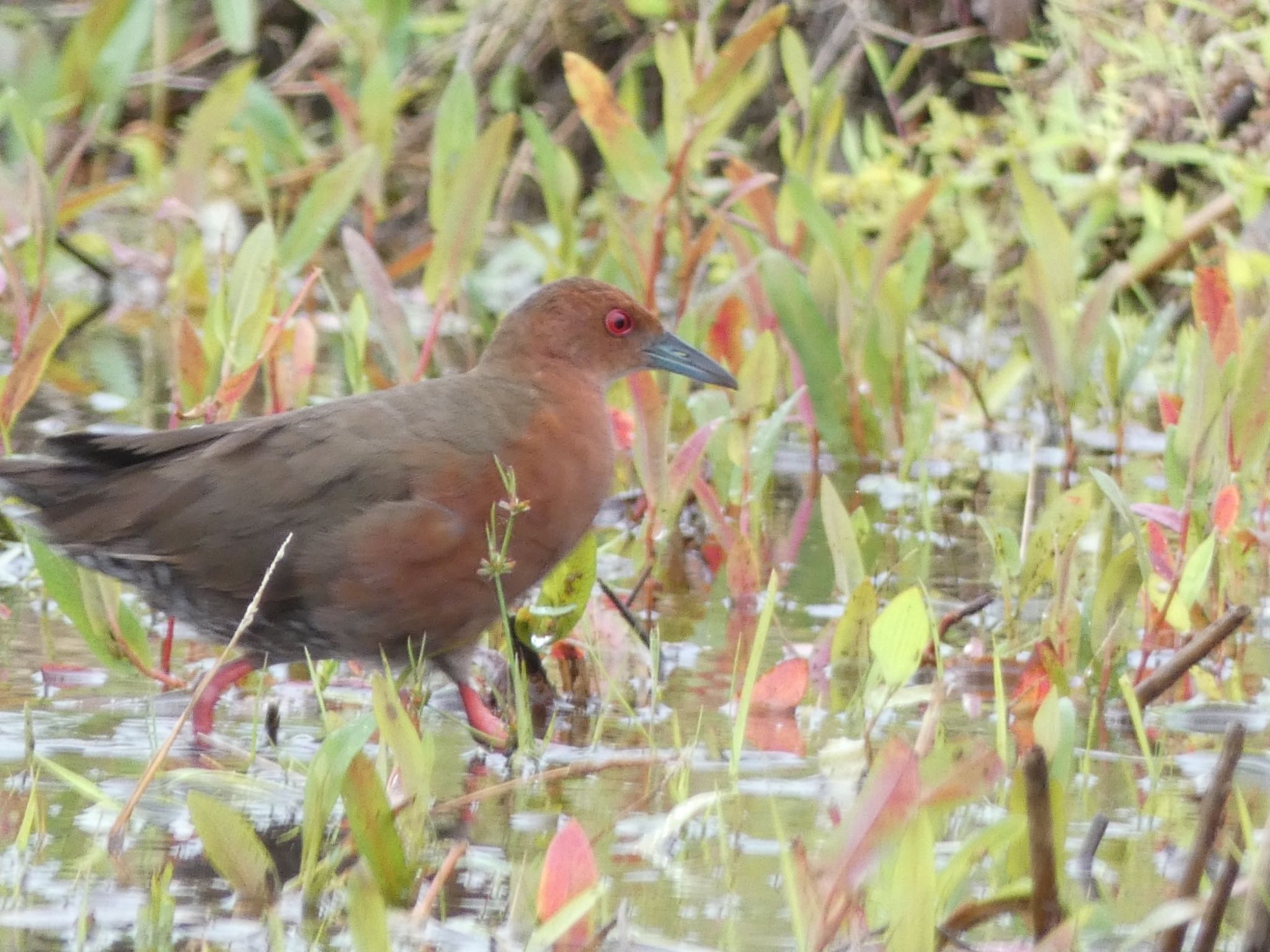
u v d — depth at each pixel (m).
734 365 13.98
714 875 6.72
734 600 10.81
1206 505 10.17
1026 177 13.96
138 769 7.77
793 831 7.18
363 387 12.33
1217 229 16.17
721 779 7.87
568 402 9.28
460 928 6.15
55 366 15.09
